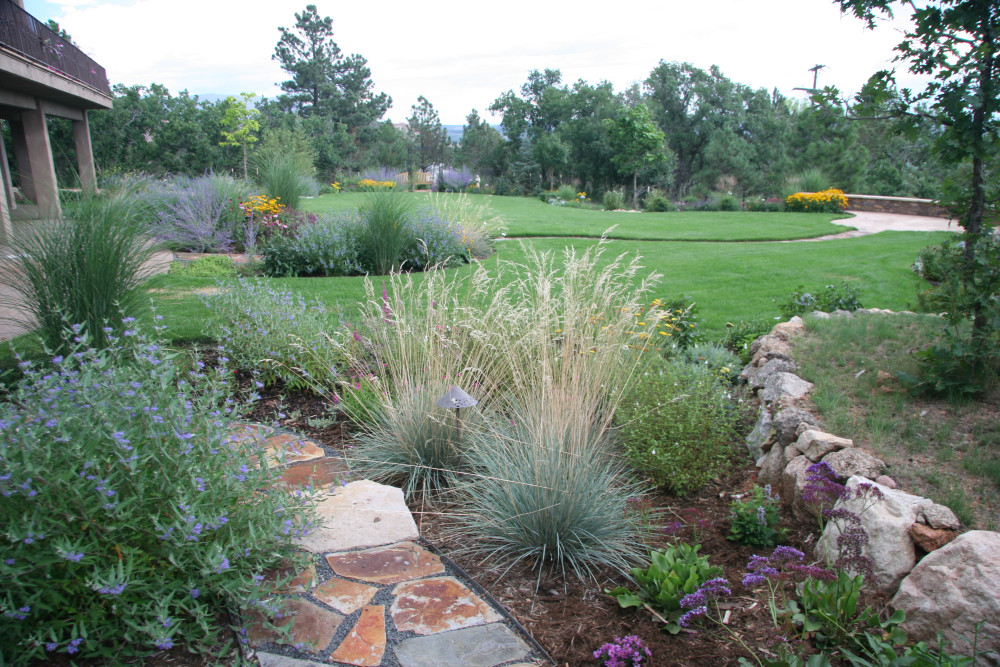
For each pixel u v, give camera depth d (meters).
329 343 4.76
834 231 16.31
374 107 57.91
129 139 33.75
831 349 4.19
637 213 23.05
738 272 10.01
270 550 2.46
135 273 4.54
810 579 2.26
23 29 10.54
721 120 45.72
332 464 3.57
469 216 12.40
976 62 3.11
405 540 2.86
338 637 2.19
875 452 2.94
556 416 3.16
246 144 29.14
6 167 11.39
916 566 2.23
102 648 1.99
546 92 50.66
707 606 2.31
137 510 2.14
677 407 3.53
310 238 9.59
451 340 4.02
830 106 3.70
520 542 2.83
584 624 2.33
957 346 3.24
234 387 4.50
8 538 1.91
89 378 2.39
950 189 3.45
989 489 2.60
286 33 55.00
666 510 3.16
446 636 2.23
